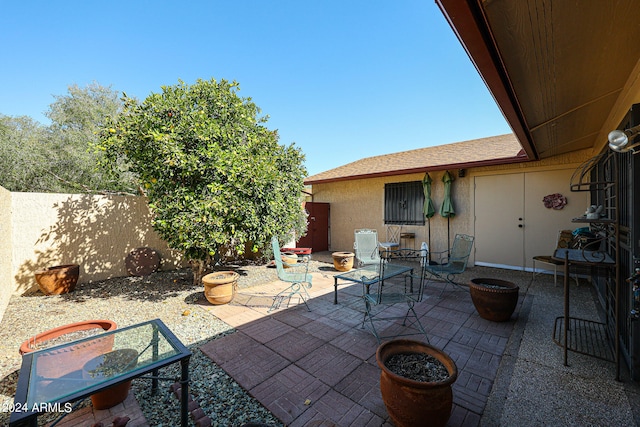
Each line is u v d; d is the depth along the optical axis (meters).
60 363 1.74
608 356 2.73
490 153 7.05
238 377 2.48
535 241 6.30
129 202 6.11
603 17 1.79
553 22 1.83
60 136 10.70
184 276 6.13
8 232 4.55
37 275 4.74
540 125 3.86
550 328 3.43
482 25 1.82
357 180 9.41
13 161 9.10
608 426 1.87
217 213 4.72
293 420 1.96
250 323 3.70
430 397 1.67
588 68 2.46
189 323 3.71
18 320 3.82
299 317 3.90
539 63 2.35
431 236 7.69
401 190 8.32
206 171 4.75
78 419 1.95
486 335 3.28
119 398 2.10
